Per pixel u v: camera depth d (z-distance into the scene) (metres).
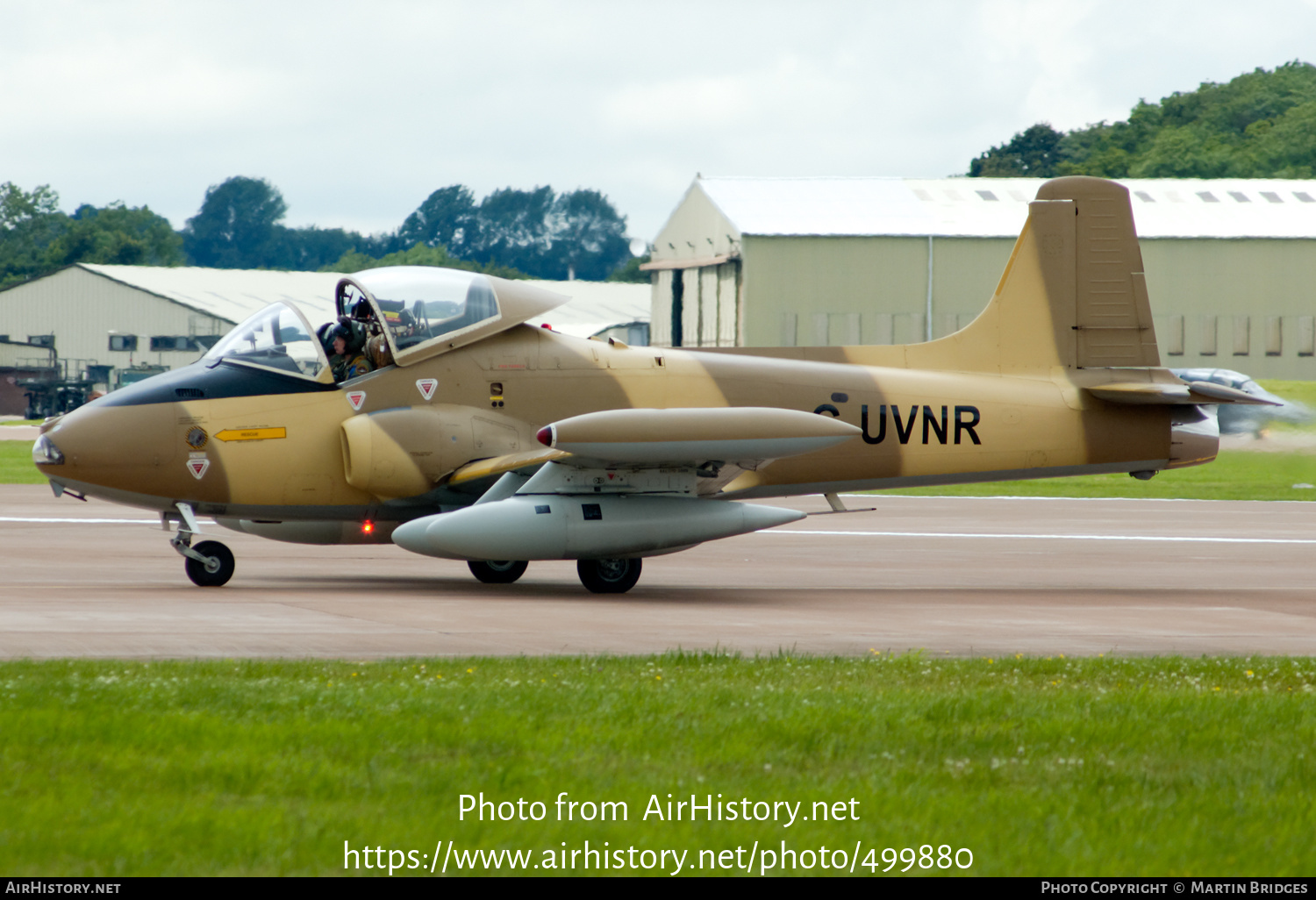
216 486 48.59
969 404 56.53
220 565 49.47
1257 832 20.03
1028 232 58.22
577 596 49.19
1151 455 58.53
